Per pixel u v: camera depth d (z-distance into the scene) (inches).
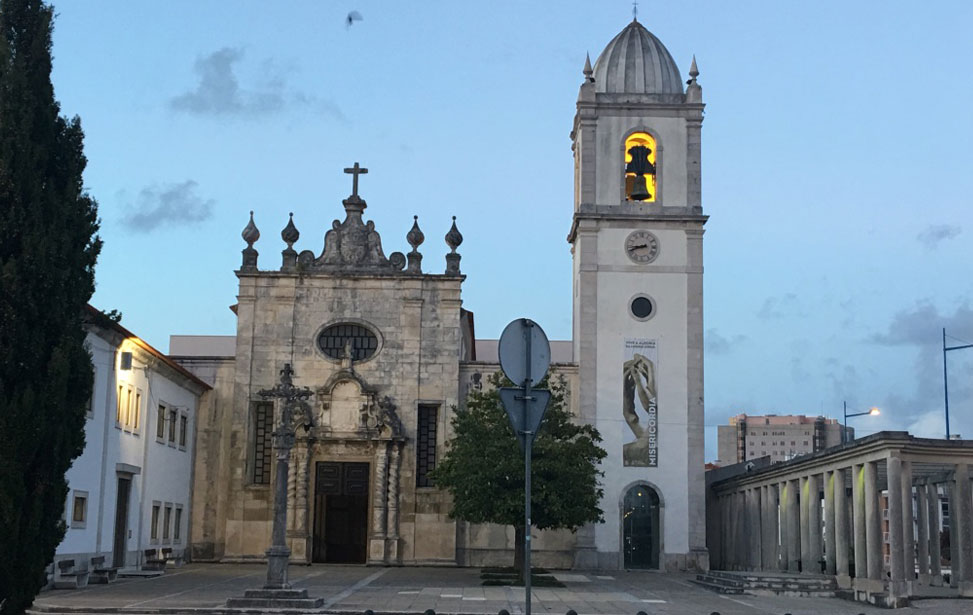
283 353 2556.6
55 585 1626.5
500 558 2477.9
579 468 2026.3
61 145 1210.6
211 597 1456.7
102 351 1891.0
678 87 2672.2
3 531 1093.8
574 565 2480.3
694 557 2482.8
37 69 1202.6
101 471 1894.7
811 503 2010.3
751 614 1380.4
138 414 2123.5
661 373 2554.1
